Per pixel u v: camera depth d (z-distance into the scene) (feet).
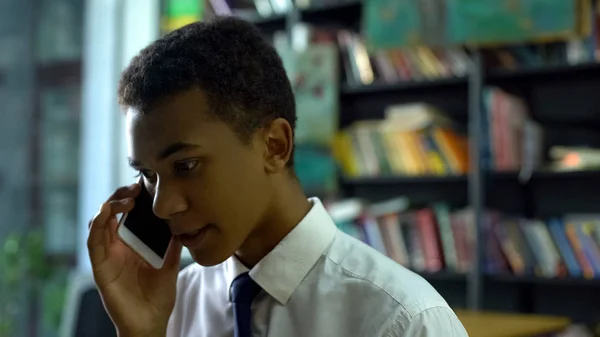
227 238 2.76
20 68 13.85
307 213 3.12
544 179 11.14
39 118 13.97
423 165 10.77
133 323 3.19
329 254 3.07
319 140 11.03
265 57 2.94
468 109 11.55
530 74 10.43
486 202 10.33
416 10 10.28
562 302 10.90
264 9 11.86
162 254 3.25
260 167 2.84
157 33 13.07
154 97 2.67
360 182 11.75
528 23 9.61
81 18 14.24
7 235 13.57
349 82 11.44
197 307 3.44
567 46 10.12
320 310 2.97
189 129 2.64
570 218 10.13
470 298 10.15
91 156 13.79
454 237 10.41
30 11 13.96
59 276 13.56
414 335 2.76
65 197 14.05
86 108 14.02
